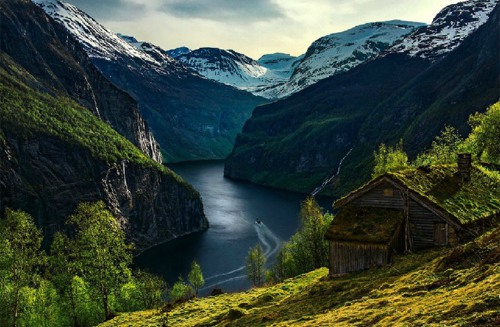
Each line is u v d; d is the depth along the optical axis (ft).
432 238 129.08
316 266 256.73
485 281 71.72
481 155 236.63
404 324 65.41
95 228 243.19
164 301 311.47
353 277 120.88
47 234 529.45
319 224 256.93
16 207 510.99
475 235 128.16
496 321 55.01
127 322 173.06
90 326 240.12
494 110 231.71
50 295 235.20
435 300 73.10
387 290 93.20
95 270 237.25
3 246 219.61
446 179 146.61
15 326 213.05
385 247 122.42
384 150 277.85
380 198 137.80
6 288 222.48
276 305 119.24
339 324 78.18
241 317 117.80
